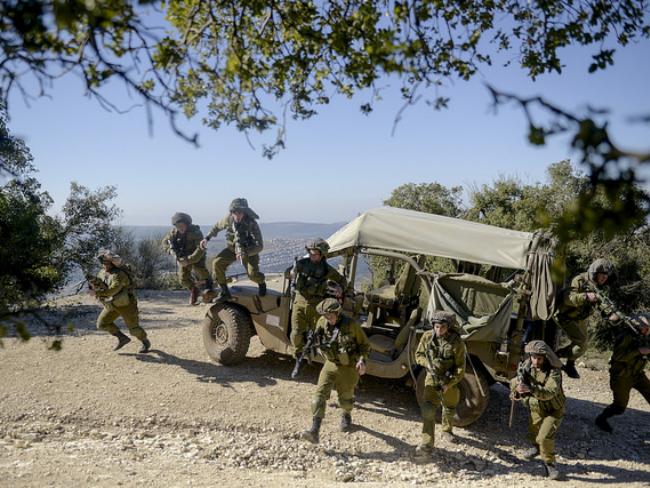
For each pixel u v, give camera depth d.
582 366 9.88
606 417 7.00
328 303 6.03
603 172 1.32
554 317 6.65
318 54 3.39
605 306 6.48
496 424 7.02
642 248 11.28
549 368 5.74
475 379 6.61
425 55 2.47
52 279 9.67
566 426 7.04
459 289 6.58
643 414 7.70
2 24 1.71
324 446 6.13
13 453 5.38
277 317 7.93
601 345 11.06
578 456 6.28
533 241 6.41
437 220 7.34
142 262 18.69
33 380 7.41
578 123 1.34
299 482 5.16
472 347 6.55
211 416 6.61
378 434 6.47
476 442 6.47
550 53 3.11
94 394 7.04
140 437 6.18
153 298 15.41
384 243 7.16
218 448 5.95
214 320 8.31
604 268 6.44
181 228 8.34
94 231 15.94
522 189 14.79
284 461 5.79
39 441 5.91
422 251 6.97
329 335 6.12
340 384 6.27
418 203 16.53
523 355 6.32
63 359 8.23
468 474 5.70
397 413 7.07
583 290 6.59
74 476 4.80
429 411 5.91
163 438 6.18
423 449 5.87
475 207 15.09
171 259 19.33
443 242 6.93
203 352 8.90
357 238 7.26
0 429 6.15
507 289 6.36
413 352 6.86
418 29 2.50
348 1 3.18
